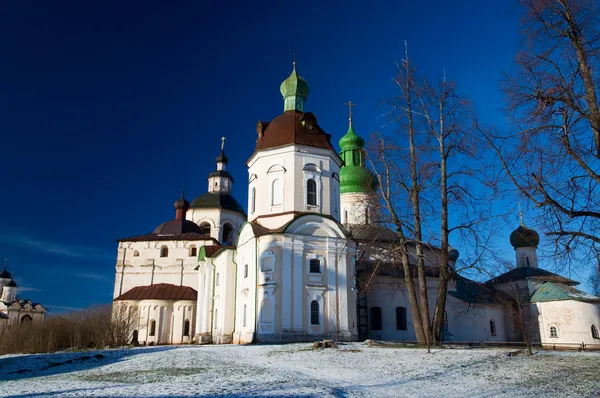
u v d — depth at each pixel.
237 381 17.69
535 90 18.89
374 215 35.56
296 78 48.38
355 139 58.66
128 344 41.56
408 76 34.09
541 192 18.31
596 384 15.97
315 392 15.14
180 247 60.56
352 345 31.81
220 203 69.94
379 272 48.88
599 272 17.83
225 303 44.28
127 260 60.34
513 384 16.70
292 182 42.47
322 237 40.62
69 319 42.62
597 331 47.16
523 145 18.83
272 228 41.72
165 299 54.84
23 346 36.88
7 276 121.50
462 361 22.00
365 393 15.35
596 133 17.73
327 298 39.44
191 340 53.97
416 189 32.84
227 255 45.50
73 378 20.34
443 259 31.52
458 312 52.88
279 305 38.25
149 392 15.34
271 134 45.12
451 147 32.44
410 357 24.06
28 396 15.13
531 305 51.88
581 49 18.52
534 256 60.44
